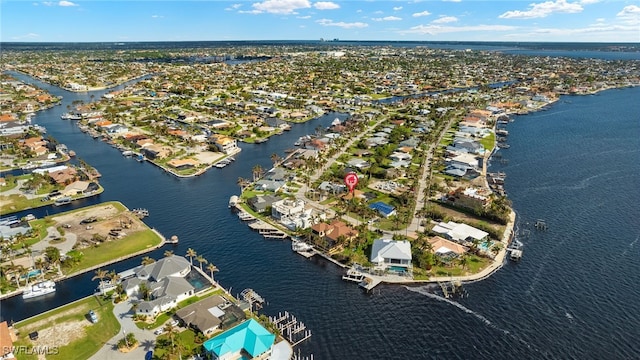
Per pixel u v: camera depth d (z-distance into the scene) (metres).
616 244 154.50
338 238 151.88
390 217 173.38
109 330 109.31
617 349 105.81
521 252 145.75
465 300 124.31
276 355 102.12
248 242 158.50
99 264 141.12
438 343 107.81
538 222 168.12
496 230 159.00
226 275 137.12
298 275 137.12
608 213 179.62
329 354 103.75
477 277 134.50
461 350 105.56
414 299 124.88
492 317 117.19
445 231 158.62
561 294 126.62
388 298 125.44
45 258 142.12
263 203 185.25
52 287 127.56
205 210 186.88
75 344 104.44
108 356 100.38
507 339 109.19
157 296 119.31
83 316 115.31
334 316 117.75
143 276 130.12
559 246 153.38
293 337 109.31
